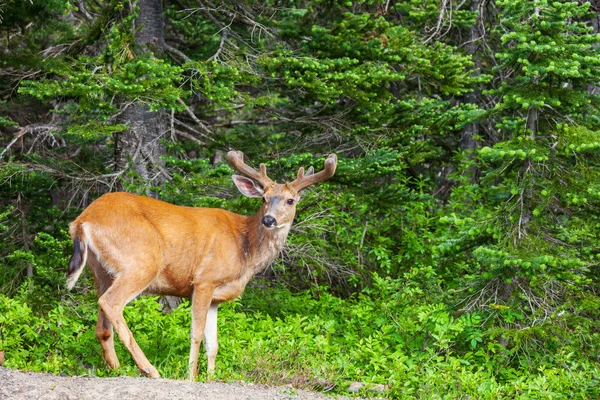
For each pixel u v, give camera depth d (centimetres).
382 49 1542
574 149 1210
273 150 1597
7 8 1449
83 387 921
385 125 1596
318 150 1603
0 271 1434
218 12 1641
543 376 1171
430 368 1144
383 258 1656
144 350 1160
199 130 1742
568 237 1273
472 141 1934
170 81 1345
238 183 1176
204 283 1085
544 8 1198
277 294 1511
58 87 1269
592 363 1227
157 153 1503
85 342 1138
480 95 1969
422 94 1891
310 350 1158
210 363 1091
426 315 1198
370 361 1156
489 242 1298
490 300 1284
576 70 1160
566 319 1240
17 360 1052
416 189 1870
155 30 1527
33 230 1513
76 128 1297
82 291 1378
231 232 1112
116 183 1510
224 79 1462
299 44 1584
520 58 1213
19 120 1755
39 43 1825
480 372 1150
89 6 1791
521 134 1262
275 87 1612
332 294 1703
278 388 1014
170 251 1071
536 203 1266
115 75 1312
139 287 1045
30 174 1419
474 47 1908
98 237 1036
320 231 1527
